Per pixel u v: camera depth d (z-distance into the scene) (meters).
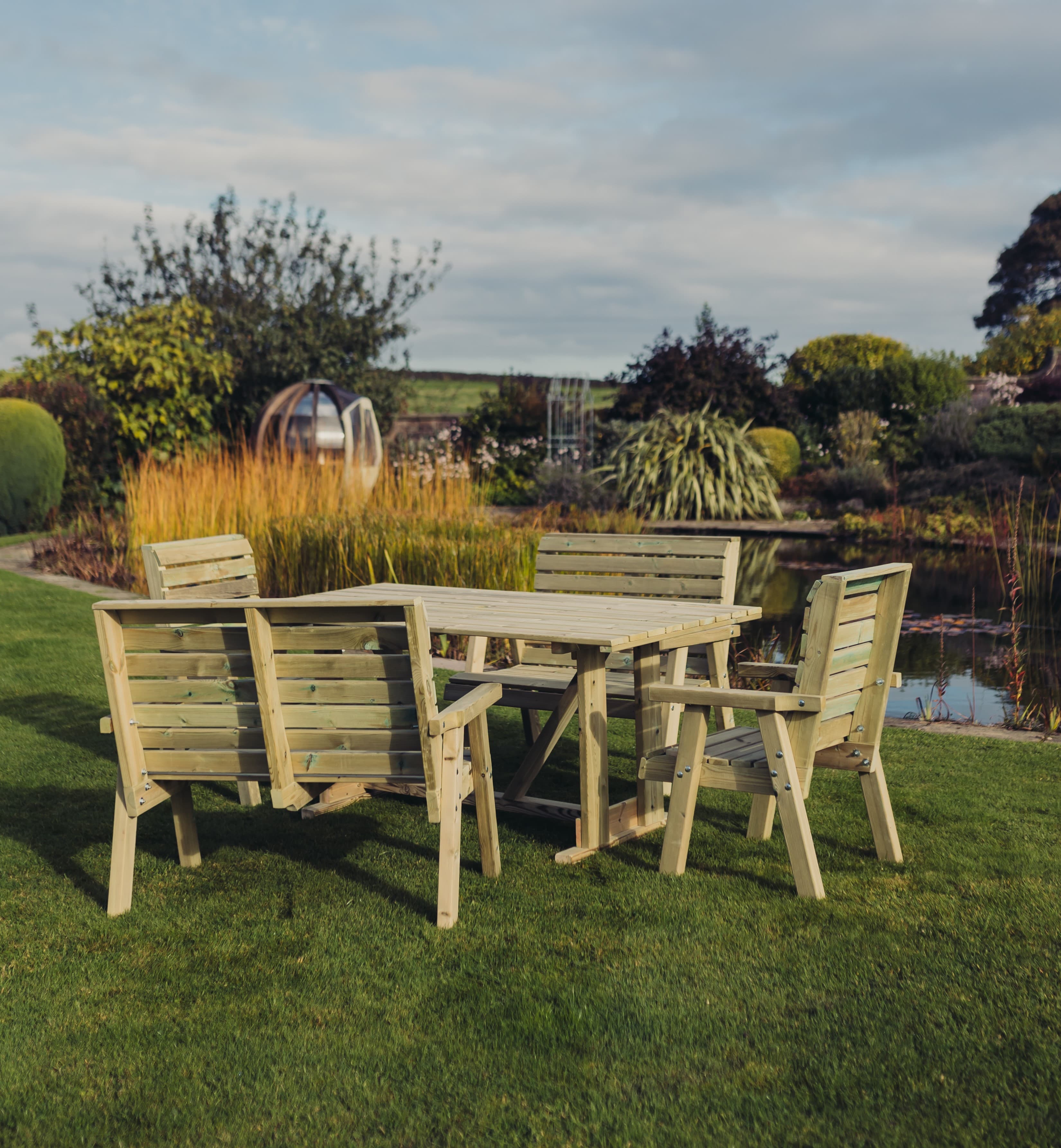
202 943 2.75
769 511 17.53
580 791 3.69
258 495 9.93
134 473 11.80
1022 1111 1.99
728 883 3.10
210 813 3.82
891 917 2.84
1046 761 4.29
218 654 2.86
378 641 2.73
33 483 13.12
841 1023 2.31
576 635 3.13
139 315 14.83
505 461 20.16
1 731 4.80
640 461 17.59
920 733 4.76
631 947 2.69
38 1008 2.42
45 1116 2.02
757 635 7.70
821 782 4.01
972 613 8.23
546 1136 1.94
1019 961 2.58
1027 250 44.06
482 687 3.07
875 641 3.19
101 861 3.32
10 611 7.89
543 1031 2.29
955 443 17.30
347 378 20.86
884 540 14.20
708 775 3.12
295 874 3.22
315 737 2.82
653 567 4.49
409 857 3.36
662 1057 2.19
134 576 9.37
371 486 11.17
